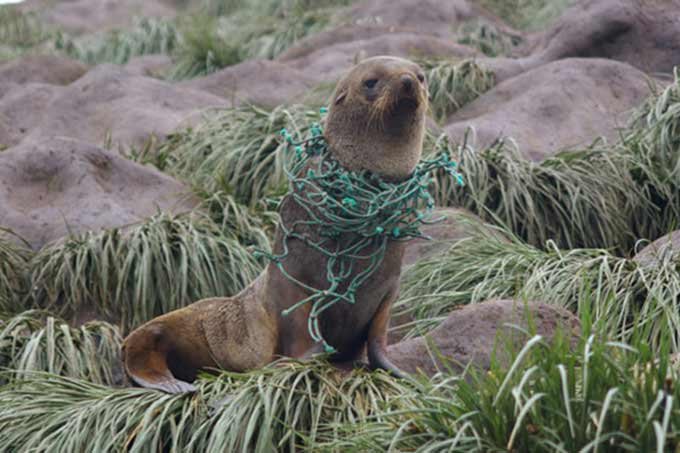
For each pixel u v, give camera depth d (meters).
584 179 13.89
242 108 16.83
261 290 9.12
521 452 6.95
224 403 8.25
